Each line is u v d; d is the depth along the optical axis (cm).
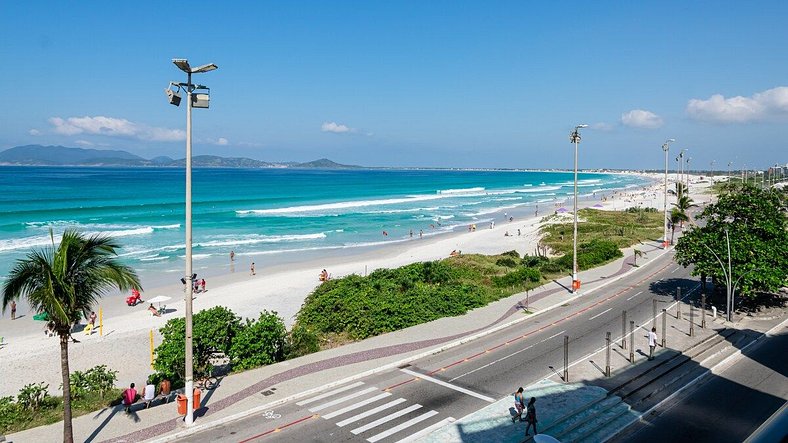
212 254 6912
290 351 3044
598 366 2822
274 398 2405
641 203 13625
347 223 10156
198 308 4459
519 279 4791
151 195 15138
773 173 18450
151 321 4116
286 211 11875
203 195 15838
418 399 2433
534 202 15350
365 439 2064
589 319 3706
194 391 2277
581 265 5516
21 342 3631
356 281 4050
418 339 3244
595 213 10725
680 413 2316
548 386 2564
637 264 5669
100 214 10350
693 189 18675
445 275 4634
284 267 6216
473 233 9019
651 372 2745
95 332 3838
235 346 2775
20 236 7556
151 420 2206
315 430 2139
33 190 16050
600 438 2081
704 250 3784
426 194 18512
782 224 3975
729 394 2506
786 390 2538
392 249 7475
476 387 2569
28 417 2267
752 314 3772
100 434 2078
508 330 3488
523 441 2034
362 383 2620
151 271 5906
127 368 3144
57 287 1823
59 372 3088
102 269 1908
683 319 3672
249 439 2064
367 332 3369
